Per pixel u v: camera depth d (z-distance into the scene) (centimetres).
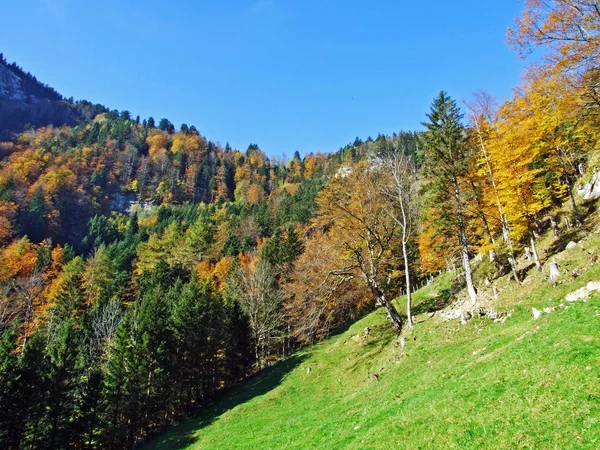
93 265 8562
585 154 4197
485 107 3306
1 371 3170
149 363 4284
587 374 1074
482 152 3303
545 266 2762
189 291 5178
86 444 3881
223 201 18900
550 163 3653
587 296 1950
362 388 2670
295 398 3262
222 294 6550
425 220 4088
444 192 3372
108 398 3975
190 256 9162
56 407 3559
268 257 7062
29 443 3397
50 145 19638
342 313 5512
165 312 5300
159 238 11281
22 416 3300
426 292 4572
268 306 5691
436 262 4906
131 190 19425
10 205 11894
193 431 3366
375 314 4381
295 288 4700
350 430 1658
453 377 1681
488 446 980
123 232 14775
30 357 3494
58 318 6181
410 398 1694
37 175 15788
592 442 819
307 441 1812
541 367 1244
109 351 4994
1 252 8512
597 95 1758
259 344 5597
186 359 4762
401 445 1198
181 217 15488
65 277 7531
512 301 2545
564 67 1731
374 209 3519
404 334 2984
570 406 977
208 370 4938
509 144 2950
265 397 3544
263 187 19862
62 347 3797
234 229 11112
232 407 3728
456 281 4228
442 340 2548
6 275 7344
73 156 18950
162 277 7588
